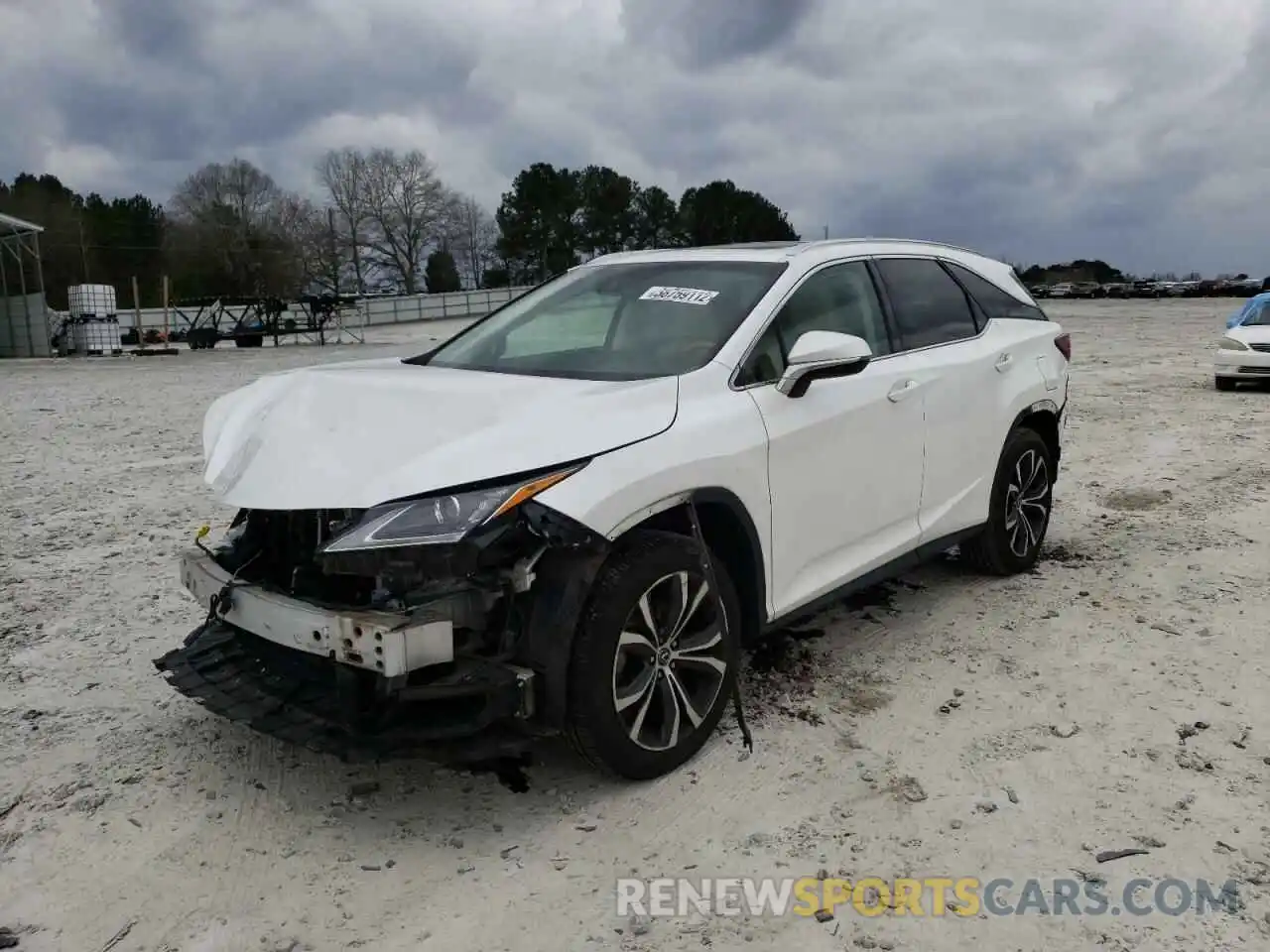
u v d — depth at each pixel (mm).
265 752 3719
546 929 2725
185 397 16859
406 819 3271
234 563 3652
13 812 3311
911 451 4566
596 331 4238
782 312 4105
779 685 4223
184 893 2891
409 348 35438
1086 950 2611
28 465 9602
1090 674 4281
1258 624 4809
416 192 87688
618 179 85000
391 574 2994
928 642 4691
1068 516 7086
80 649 4703
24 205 77438
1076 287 74688
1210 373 17500
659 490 3305
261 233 81312
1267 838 3074
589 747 3262
